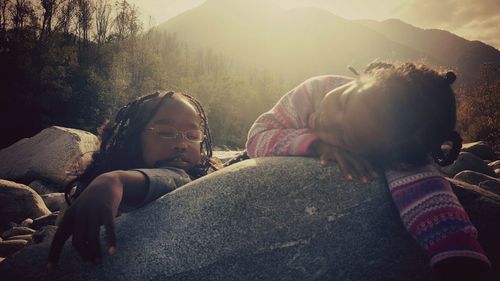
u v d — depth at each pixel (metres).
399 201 1.44
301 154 1.80
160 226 1.55
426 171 1.48
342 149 1.65
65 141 10.70
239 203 1.54
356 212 1.49
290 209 1.51
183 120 2.16
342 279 1.38
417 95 1.36
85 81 39.91
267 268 1.39
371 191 1.54
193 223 1.51
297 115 1.98
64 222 1.36
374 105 1.36
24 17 37.12
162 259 1.43
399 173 1.52
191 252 1.43
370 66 1.77
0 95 34.28
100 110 37.75
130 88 43.06
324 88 1.97
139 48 47.19
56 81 36.34
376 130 1.38
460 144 1.59
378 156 1.56
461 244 1.21
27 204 5.74
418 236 1.33
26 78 35.75
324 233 1.45
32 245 1.67
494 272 1.48
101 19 46.69
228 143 54.03
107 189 1.41
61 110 37.59
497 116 16.41
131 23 47.41
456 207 1.31
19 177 10.52
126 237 1.55
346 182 1.57
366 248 1.43
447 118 1.43
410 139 1.39
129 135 2.13
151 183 1.70
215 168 2.49
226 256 1.42
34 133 36.59
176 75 57.69
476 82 17.86
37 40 37.56
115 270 1.44
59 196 6.80
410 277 1.40
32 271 1.52
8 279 1.51
